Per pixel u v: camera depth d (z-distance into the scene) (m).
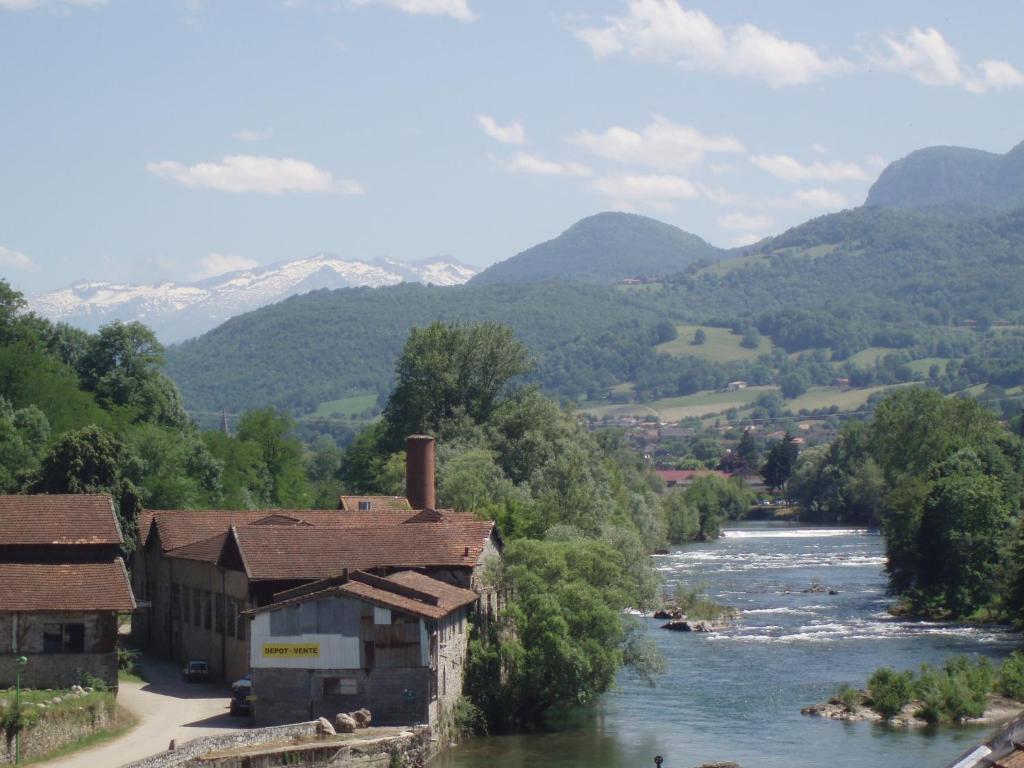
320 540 85.62
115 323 167.38
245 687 75.81
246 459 176.38
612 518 152.88
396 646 73.81
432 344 167.50
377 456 166.50
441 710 76.06
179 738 68.69
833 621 133.25
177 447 144.88
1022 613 122.25
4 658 75.31
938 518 141.75
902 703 86.19
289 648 74.38
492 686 82.25
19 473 114.69
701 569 188.12
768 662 106.88
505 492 137.12
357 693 73.75
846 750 75.44
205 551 92.00
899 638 120.25
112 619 76.69
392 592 76.94
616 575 90.44
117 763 61.78
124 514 111.31
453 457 145.75
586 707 88.81
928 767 70.75
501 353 168.00
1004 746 20.92
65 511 84.69
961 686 85.44
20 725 61.69
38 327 171.25
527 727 82.62
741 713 86.62
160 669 93.50
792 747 76.38
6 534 82.25
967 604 135.75
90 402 148.75
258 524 97.06
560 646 82.00
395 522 100.88
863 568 189.00
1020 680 89.88
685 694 93.50
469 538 86.88
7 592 76.31
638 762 72.50
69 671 76.00
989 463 163.88
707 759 73.25
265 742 66.88
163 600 100.62
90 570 79.06
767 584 168.00
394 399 169.62
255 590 82.94
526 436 153.75
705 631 125.75
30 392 143.25
